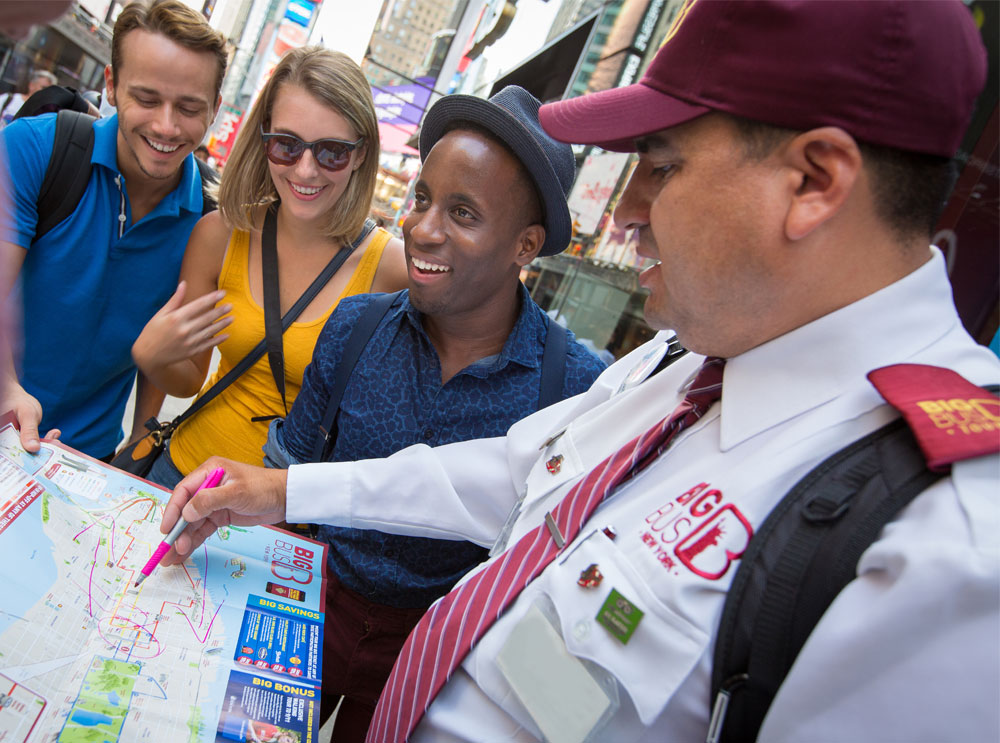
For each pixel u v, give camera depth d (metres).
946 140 0.58
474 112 1.08
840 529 0.53
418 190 1.15
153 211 1.73
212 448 1.65
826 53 0.56
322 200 1.60
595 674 0.63
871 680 0.47
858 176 0.58
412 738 0.78
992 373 0.62
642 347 1.05
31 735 0.67
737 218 0.61
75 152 1.61
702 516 0.63
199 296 1.80
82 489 1.05
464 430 1.23
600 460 0.85
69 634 0.79
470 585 0.79
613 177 3.28
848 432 0.60
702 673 0.58
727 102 0.60
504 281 1.19
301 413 1.34
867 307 0.62
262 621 0.97
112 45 1.59
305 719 0.83
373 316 1.28
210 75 1.63
